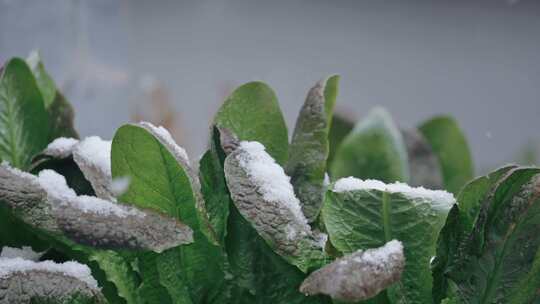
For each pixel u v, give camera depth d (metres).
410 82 11.59
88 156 0.91
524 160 3.17
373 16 11.66
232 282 0.89
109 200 0.88
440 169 1.41
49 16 3.59
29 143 1.05
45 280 0.84
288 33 11.47
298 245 0.84
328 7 11.52
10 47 3.44
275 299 0.89
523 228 0.87
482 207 0.88
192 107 10.94
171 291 0.88
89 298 0.84
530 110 11.52
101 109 4.17
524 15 11.38
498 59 11.55
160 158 0.85
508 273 0.87
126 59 4.49
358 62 11.71
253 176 0.86
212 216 0.92
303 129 0.95
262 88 0.96
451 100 11.74
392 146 1.29
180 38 11.06
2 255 0.94
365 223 0.87
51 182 0.87
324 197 0.90
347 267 0.78
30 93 1.05
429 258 0.86
